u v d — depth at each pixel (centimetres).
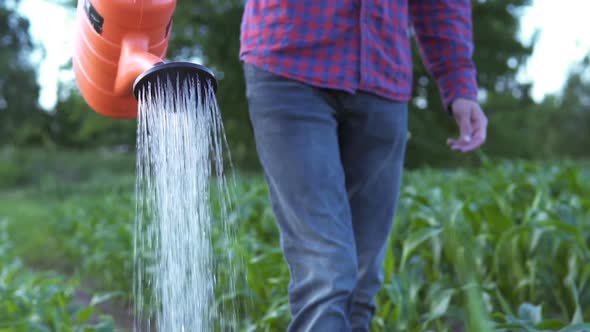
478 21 1260
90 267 454
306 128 144
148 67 126
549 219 248
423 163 1198
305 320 136
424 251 274
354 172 159
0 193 2011
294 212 142
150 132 122
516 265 255
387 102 156
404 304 214
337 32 149
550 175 397
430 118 1208
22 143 3241
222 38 1163
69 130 3238
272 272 257
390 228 165
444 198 310
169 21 140
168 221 124
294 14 149
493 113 1502
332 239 137
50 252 588
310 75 146
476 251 249
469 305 73
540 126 3306
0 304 260
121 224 421
